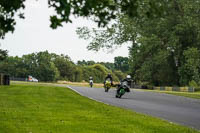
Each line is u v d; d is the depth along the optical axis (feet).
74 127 68.69
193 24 360.48
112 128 69.26
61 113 92.32
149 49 408.46
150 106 134.92
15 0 42.68
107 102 147.02
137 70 463.01
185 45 419.74
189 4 364.17
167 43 401.90
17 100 133.28
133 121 81.92
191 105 149.38
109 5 42.22
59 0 40.16
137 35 402.31
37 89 229.25
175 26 380.78
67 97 161.58
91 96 185.26
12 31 44.34
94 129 67.31
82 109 106.22
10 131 62.18
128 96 202.80
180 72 409.28
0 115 83.66
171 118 95.76
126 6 42.50
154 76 479.41
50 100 138.00
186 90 384.68
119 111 104.27
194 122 88.94
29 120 76.69
